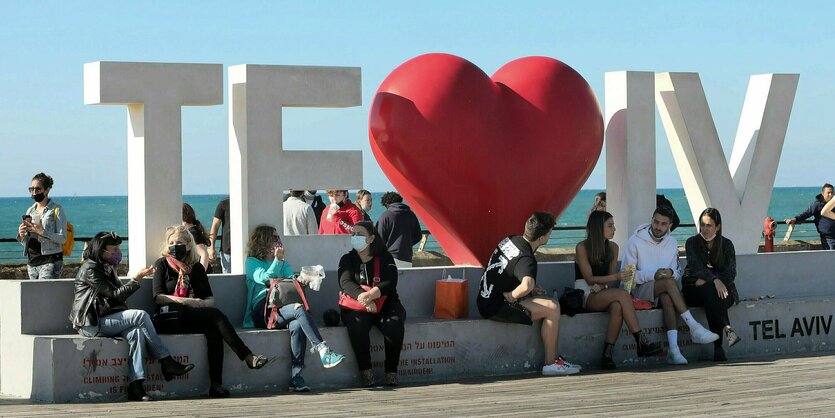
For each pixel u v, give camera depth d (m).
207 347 8.68
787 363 10.09
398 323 9.12
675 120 12.12
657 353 10.21
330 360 8.81
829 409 7.36
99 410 7.75
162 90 9.64
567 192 11.30
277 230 9.99
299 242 10.04
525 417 7.27
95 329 8.37
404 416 7.39
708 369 9.80
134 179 9.83
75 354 8.27
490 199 10.95
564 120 11.10
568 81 11.26
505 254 9.76
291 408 7.84
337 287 9.95
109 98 9.43
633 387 8.73
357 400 8.27
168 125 9.67
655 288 10.48
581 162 11.26
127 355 8.41
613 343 10.05
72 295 8.79
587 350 10.20
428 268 10.45
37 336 8.47
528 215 11.09
